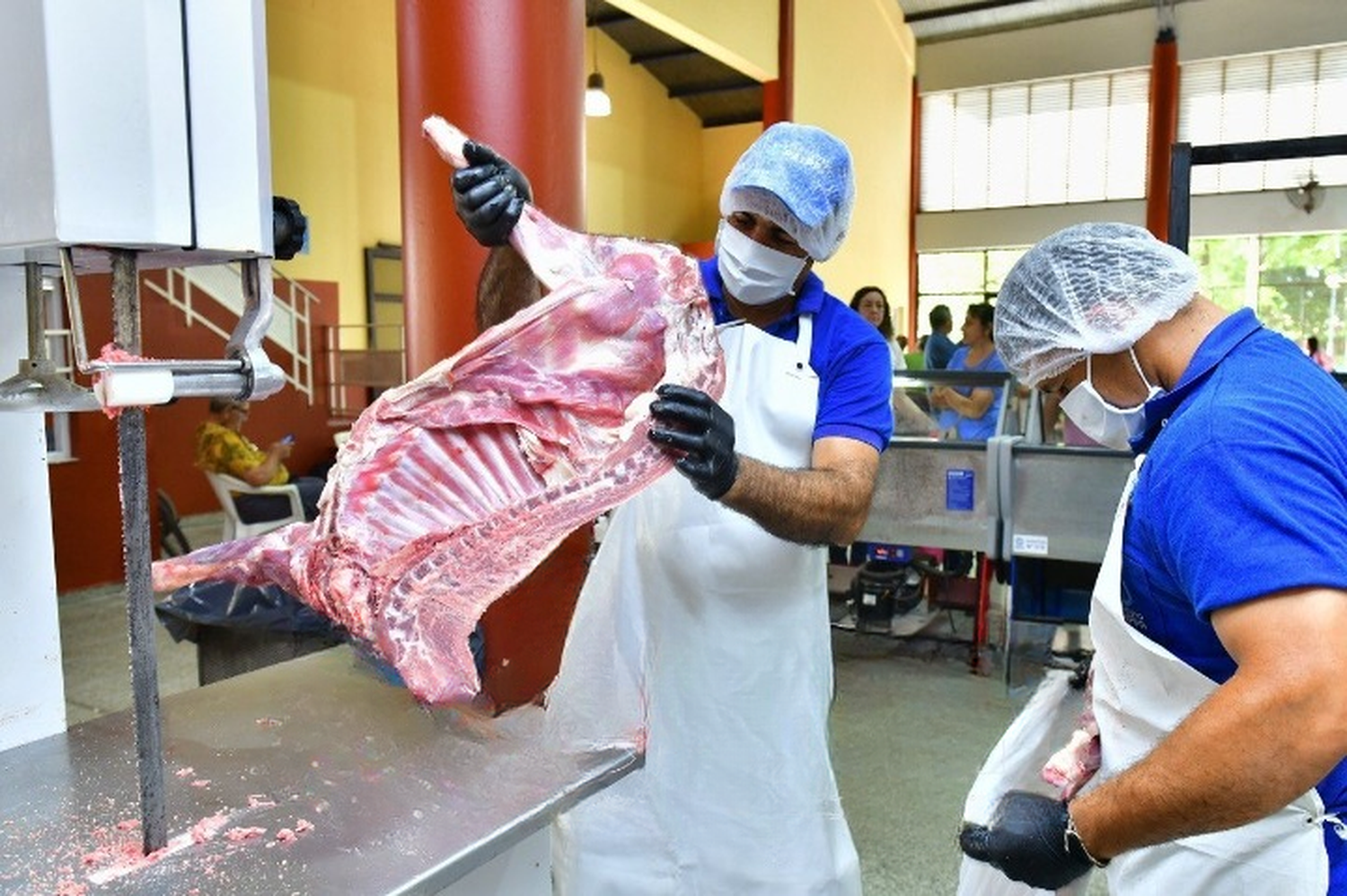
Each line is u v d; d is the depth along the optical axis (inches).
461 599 52.5
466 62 103.8
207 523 291.7
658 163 528.1
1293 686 36.4
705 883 66.6
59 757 52.0
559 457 54.3
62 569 225.5
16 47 36.8
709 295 67.1
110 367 38.4
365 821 45.1
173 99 39.5
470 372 53.8
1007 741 66.2
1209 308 50.3
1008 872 48.7
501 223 54.2
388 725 55.4
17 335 53.2
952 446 156.9
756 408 63.2
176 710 57.4
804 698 66.0
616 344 54.2
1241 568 38.4
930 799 119.7
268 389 44.0
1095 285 49.4
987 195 589.0
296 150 346.0
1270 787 37.2
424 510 52.6
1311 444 40.6
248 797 47.3
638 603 67.8
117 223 38.2
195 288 293.1
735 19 355.3
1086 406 53.6
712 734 65.4
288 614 84.7
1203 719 38.8
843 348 64.0
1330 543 37.9
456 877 42.4
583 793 49.4
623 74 493.0
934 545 161.2
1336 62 506.9
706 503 64.6
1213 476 40.6
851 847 70.0
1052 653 161.5
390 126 382.3
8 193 38.2
